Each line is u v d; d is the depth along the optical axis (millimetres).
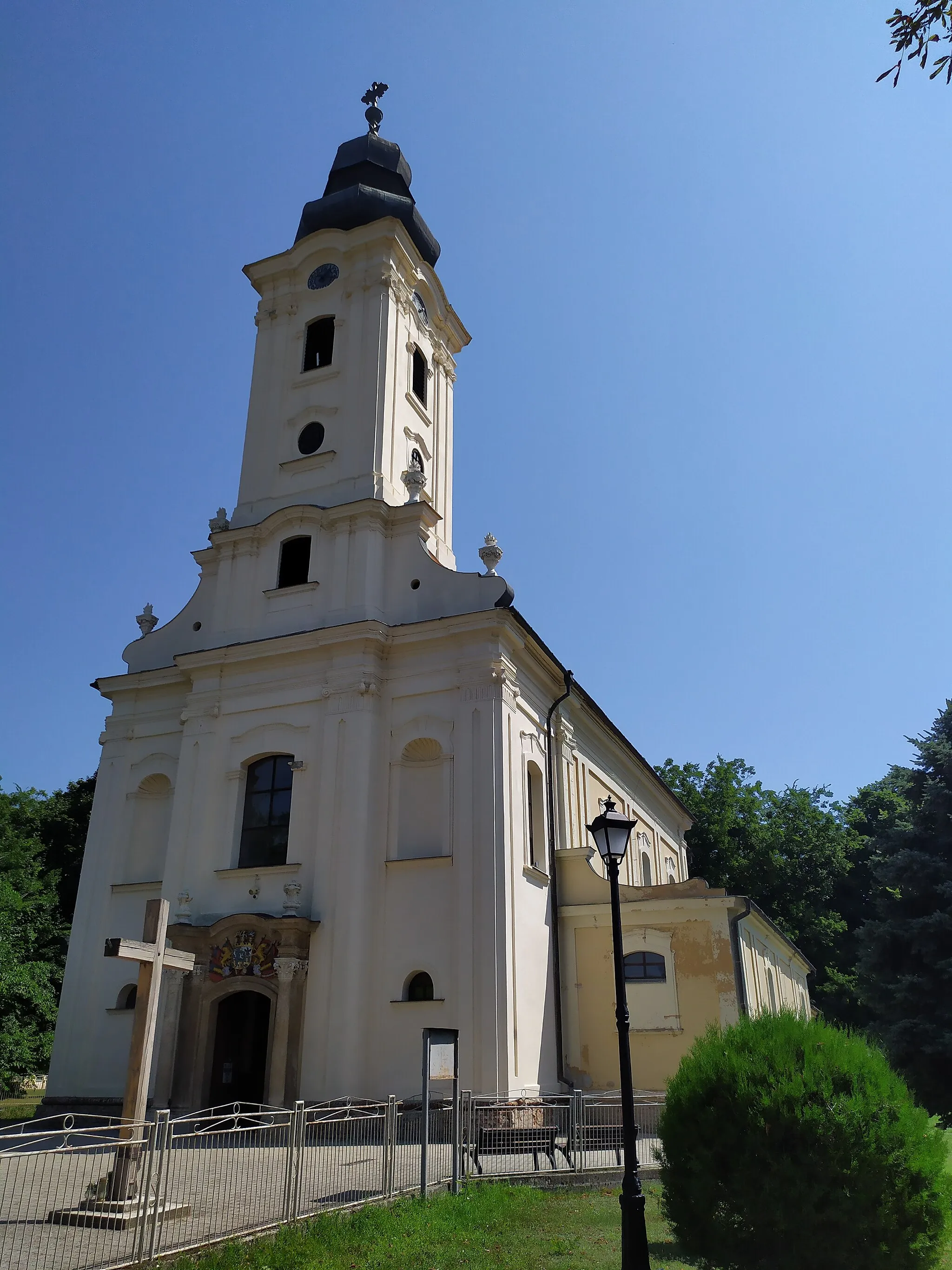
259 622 26641
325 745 23969
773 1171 8609
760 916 26094
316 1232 10242
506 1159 16250
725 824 51500
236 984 21797
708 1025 10453
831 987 47969
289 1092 20531
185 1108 21062
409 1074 20828
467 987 20938
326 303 30562
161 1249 9258
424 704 24016
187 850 24625
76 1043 24422
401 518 26562
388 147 34562
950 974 23094
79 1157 15953
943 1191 8594
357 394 28594
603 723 31766
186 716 26125
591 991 23922
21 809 43656
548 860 25125
